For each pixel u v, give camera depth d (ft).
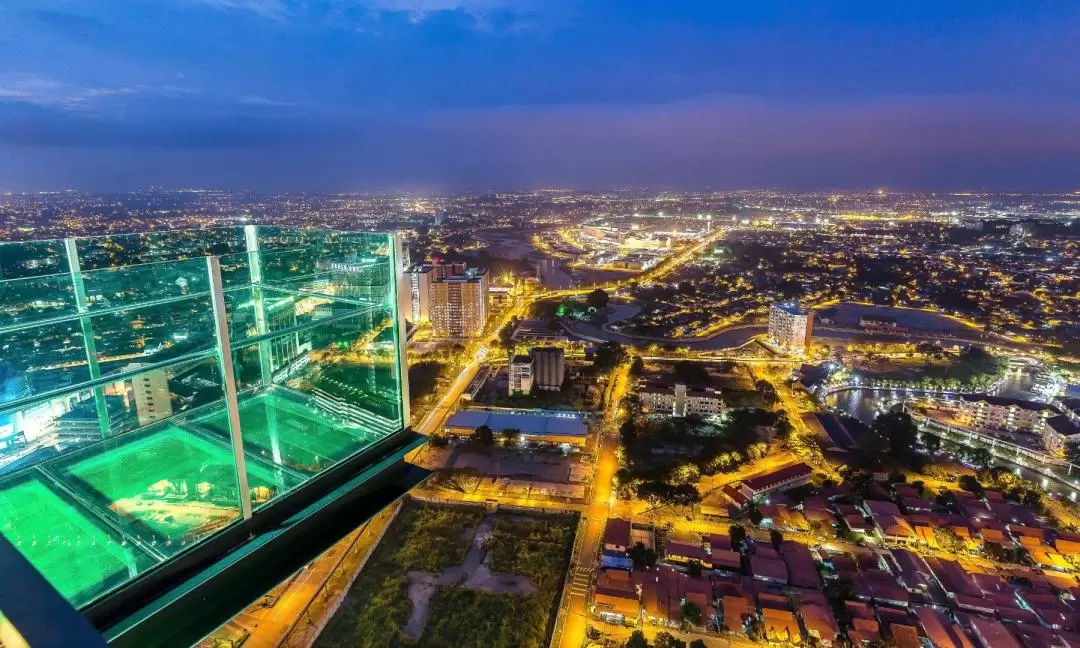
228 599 61.62
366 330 76.95
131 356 60.75
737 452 376.27
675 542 283.59
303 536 69.05
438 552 279.69
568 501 328.90
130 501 58.54
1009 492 335.88
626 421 418.51
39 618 21.07
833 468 368.68
